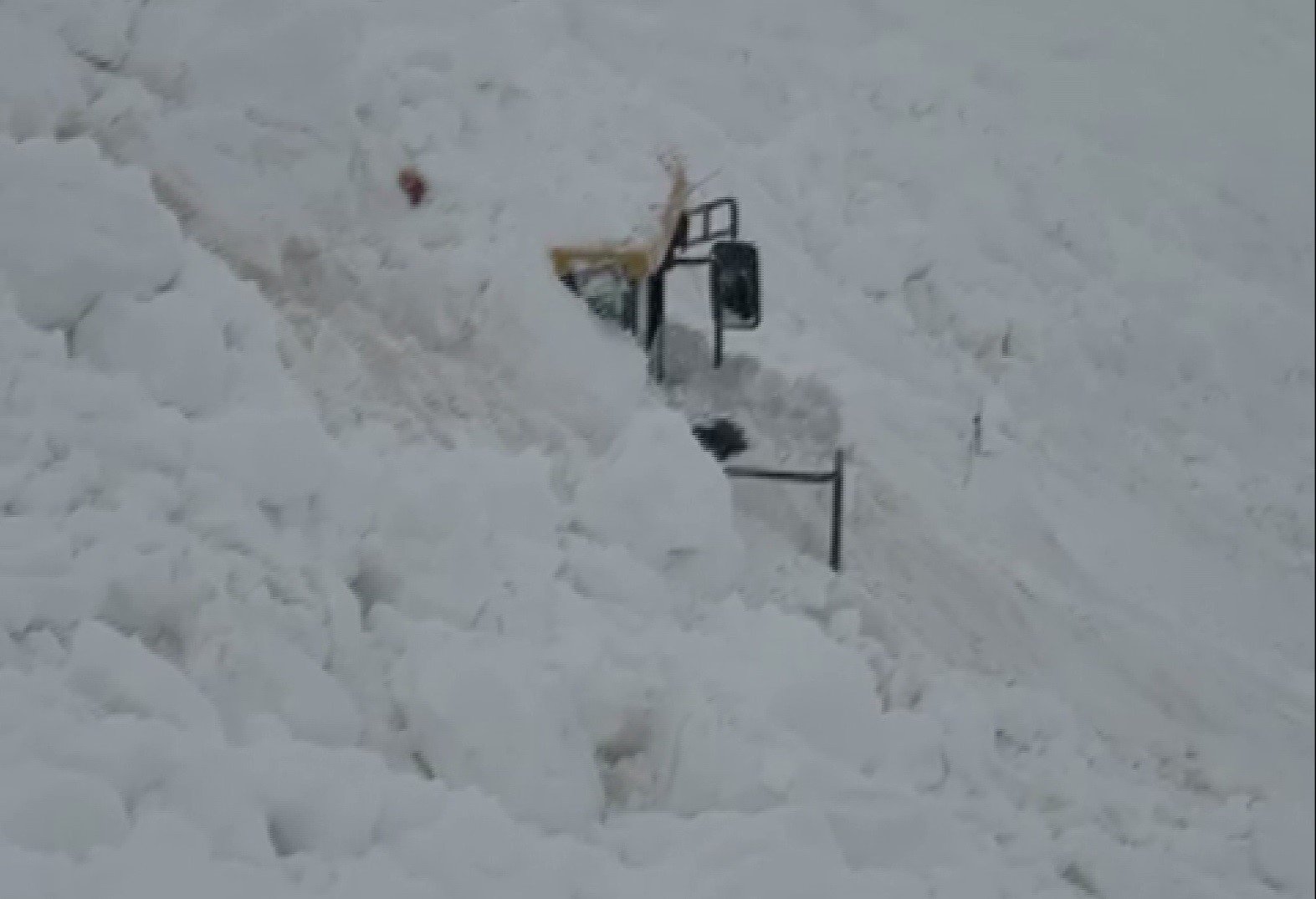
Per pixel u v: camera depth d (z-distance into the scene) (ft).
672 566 59.16
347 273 68.28
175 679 38.47
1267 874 66.13
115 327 49.52
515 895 37.63
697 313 93.30
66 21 67.72
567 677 47.34
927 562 81.56
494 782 43.32
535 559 52.01
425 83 88.38
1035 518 101.76
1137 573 113.19
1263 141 173.99
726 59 142.20
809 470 79.20
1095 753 71.67
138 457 45.42
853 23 157.69
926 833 48.85
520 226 78.43
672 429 60.18
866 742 52.90
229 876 33.04
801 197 133.08
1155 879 58.75
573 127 101.30
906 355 124.26
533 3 121.60
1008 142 155.33
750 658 53.47
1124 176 160.56
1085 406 135.03
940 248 137.80
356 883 35.24
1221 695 89.56
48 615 39.70
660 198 95.30
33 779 33.19
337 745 42.11
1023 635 82.28
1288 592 126.72
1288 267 165.17
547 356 70.18
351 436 55.62
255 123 70.90
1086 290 145.38
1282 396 151.43
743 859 43.01
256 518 45.98
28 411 44.91
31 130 61.82
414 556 48.60
